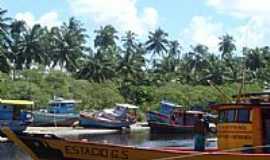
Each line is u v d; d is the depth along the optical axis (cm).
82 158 2045
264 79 12300
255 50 13425
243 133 2002
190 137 6319
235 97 2208
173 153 1970
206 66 13212
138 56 12450
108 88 9750
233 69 12619
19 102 5606
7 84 7900
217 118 2127
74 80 9538
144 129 7581
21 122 5528
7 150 3819
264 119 1975
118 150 2014
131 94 10325
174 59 14088
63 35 12225
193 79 12862
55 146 2072
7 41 10825
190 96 9862
